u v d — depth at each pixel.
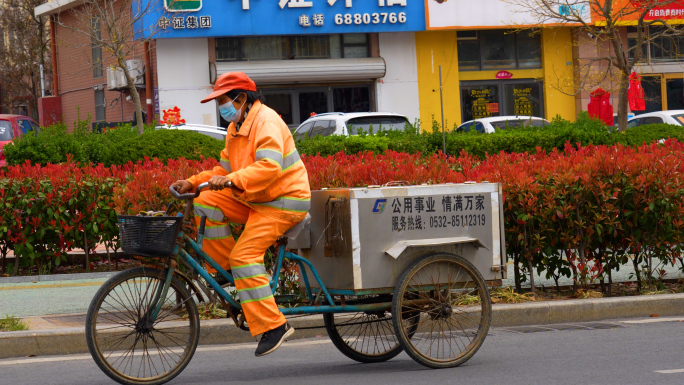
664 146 10.47
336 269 6.65
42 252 11.62
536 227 9.30
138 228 5.89
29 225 11.36
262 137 6.09
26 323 8.20
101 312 6.15
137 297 6.25
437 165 10.40
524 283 10.16
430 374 6.54
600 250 9.55
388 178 9.31
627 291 9.73
